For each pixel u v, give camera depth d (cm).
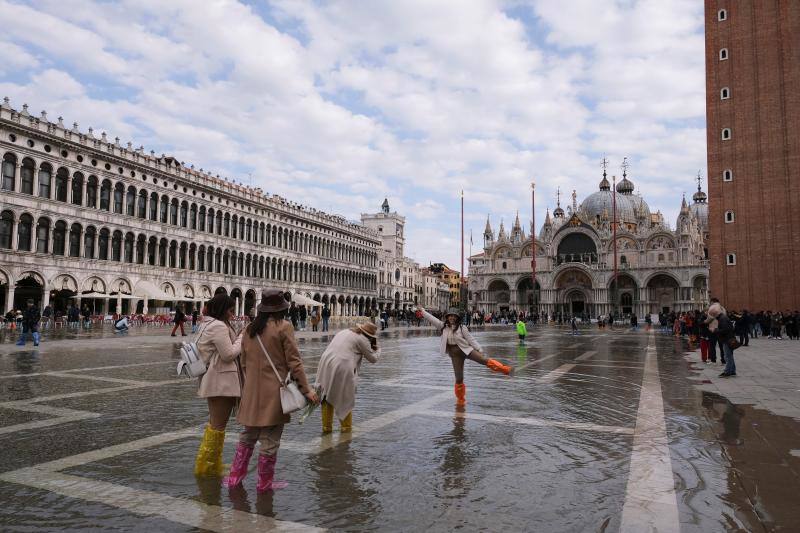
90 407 1191
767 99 5866
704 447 895
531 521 588
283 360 698
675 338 4612
